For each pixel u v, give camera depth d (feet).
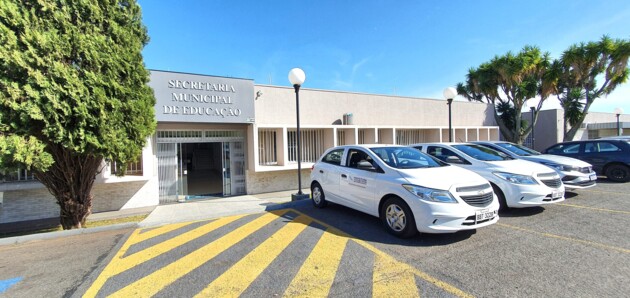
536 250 13.91
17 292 11.22
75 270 13.19
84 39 18.58
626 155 31.96
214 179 48.47
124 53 20.71
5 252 15.70
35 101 16.88
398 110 47.57
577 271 11.66
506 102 67.41
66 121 17.84
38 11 17.78
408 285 10.85
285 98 37.37
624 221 18.26
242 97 32.99
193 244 16.35
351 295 10.25
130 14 22.21
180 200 32.19
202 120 30.63
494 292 10.21
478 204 15.33
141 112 21.67
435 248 14.47
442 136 52.54
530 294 10.03
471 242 15.15
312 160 39.58
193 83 30.25
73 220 21.50
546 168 21.42
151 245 16.47
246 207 26.20
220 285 11.25
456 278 11.31
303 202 26.32
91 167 21.63
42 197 26.45
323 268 12.51
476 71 69.05
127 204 29.09
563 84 64.08
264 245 15.69
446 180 15.75
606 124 71.92
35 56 16.81
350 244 15.39
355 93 43.29
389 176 17.22
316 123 39.75
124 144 20.57
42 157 17.22
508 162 22.48
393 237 16.30
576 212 20.53
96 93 18.62
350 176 20.11
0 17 16.37
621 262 12.39
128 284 11.59
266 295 10.38
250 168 34.73
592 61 56.70
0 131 16.53
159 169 31.24
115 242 17.24
